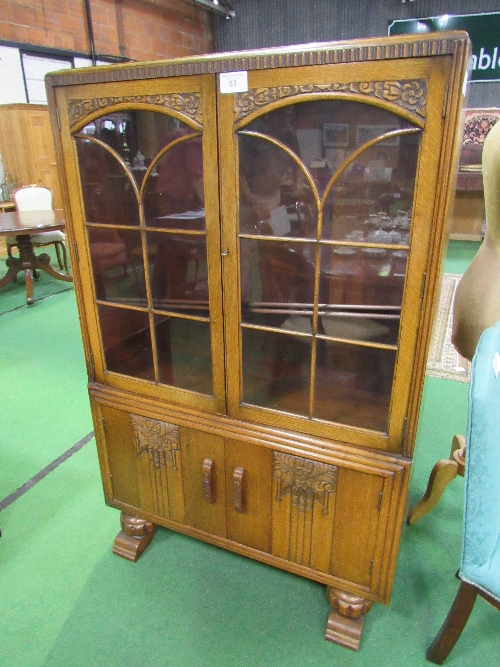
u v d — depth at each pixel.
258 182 0.93
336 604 1.17
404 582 1.32
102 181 1.08
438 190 0.79
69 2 4.86
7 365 2.61
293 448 1.07
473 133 4.87
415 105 0.76
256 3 6.43
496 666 1.10
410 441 0.96
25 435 1.97
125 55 5.59
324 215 0.91
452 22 5.56
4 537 1.47
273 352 1.11
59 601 1.27
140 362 1.25
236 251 0.98
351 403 1.05
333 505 1.08
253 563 1.38
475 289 1.17
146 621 1.21
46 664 1.11
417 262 0.84
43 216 3.55
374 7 5.85
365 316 0.96
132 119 0.99
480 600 1.26
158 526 1.52
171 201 1.02
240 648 1.14
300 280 0.98
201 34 6.64
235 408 1.12
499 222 1.08
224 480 1.20
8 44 4.46
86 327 1.24
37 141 4.71
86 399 2.26
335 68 0.79
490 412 0.88
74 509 1.58
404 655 1.12
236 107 0.88
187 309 1.10
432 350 2.72
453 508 1.58
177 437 1.22
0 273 4.36
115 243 1.13
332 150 0.85
